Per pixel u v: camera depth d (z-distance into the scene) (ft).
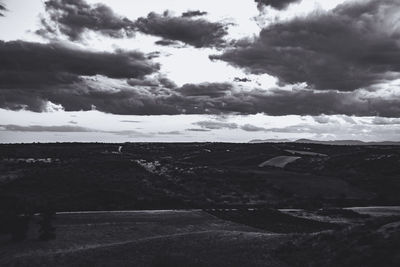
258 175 372.58
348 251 88.43
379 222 102.06
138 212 223.51
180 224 190.60
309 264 90.84
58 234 163.32
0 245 147.64
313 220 206.49
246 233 133.18
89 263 109.19
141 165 419.95
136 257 111.04
